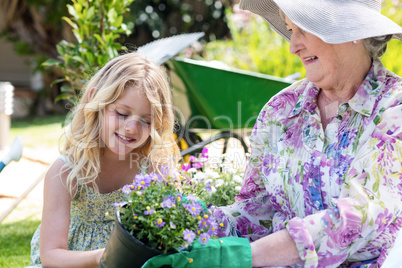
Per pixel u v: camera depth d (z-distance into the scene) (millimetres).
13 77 13203
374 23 1638
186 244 1438
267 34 6883
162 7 11164
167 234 1452
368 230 1557
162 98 2150
